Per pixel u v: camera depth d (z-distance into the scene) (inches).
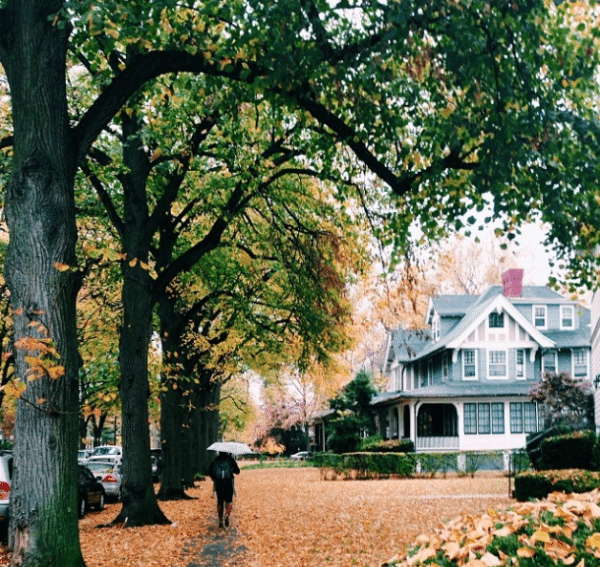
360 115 401.1
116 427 2490.2
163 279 647.1
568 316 1774.1
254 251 854.5
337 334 852.6
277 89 376.2
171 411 987.9
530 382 1679.4
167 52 359.9
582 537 209.9
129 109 428.8
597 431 1100.5
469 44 356.2
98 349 922.7
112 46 345.7
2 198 582.2
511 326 1691.7
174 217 792.3
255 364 1200.8
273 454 2982.3
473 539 218.1
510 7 365.1
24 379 311.3
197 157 636.7
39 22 327.0
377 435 1793.8
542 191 384.8
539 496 541.3
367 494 987.9
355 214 677.3
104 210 719.1
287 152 620.4
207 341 1038.4
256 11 336.8
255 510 796.6
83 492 777.6
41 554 303.0
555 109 389.1
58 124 328.5
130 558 467.8
